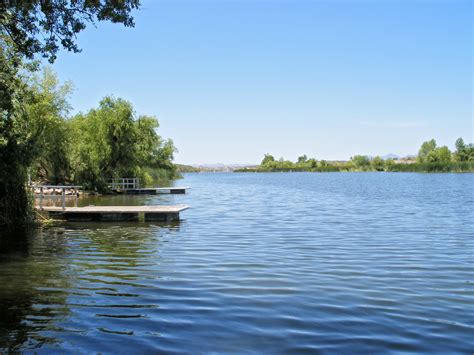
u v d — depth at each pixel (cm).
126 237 1595
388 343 600
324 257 1184
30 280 959
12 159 1809
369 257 1180
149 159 8081
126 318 707
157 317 709
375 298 802
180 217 2259
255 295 825
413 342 604
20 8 1257
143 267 1080
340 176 11494
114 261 1159
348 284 898
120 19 1320
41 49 1433
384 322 679
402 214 2328
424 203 3053
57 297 827
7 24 1388
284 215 2323
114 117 4597
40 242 1494
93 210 2139
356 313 721
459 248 1313
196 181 8631
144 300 802
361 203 3114
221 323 680
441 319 691
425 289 860
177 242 1465
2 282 942
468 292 840
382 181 7412
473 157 11825
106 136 4578
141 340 617
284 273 998
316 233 1644
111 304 780
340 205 2958
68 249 1351
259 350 581
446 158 12156
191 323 682
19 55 1658
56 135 3706
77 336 634
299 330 649
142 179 5144
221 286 891
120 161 4769
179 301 793
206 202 3303
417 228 1766
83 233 1709
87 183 4312
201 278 959
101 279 962
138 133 5016
